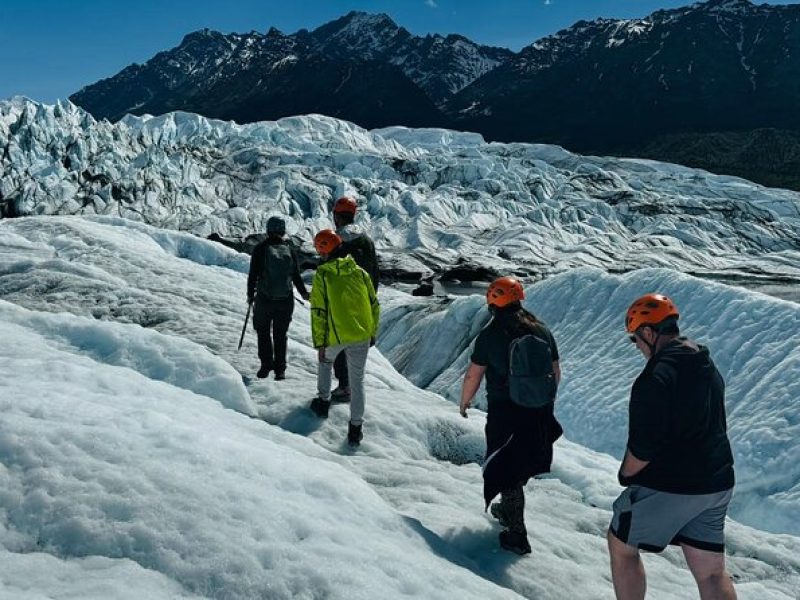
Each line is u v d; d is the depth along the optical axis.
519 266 65.19
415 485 5.32
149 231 21.06
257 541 3.06
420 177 97.00
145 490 3.21
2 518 2.94
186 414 4.64
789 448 10.30
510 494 4.36
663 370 3.14
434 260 67.56
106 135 86.25
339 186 84.69
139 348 6.58
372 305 5.78
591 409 13.29
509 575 4.08
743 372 12.28
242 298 12.25
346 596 2.88
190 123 122.19
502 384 4.25
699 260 72.88
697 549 3.30
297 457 4.47
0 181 69.44
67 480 3.18
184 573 2.80
